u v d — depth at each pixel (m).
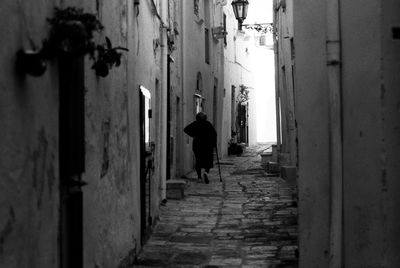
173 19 15.45
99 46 4.29
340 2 4.91
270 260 6.92
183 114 17.56
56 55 3.38
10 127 3.01
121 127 6.30
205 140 16.14
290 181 14.96
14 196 3.07
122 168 6.31
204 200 12.20
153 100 9.73
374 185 4.62
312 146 5.25
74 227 4.21
